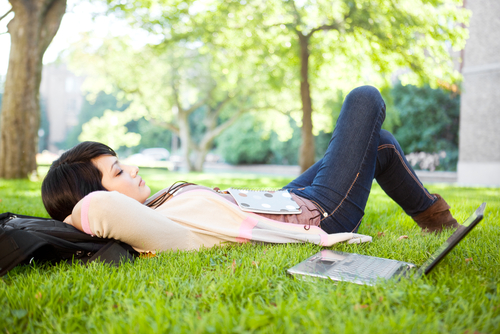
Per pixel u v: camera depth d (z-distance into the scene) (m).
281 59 13.19
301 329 0.94
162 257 1.55
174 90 20.36
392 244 2.01
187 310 1.07
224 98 21.50
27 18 8.80
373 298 1.14
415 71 11.05
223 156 32.47
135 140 25.41
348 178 1.85
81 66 17.80
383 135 2.03
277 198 1.90
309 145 13.19
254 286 1.25
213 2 11.39
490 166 13.64
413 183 2.13
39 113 9.23
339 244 1.85
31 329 0.99
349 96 1.96
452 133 21.38
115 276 1.35
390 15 10.00
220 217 1.76
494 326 0.95
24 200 4.43
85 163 1.61
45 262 1.57
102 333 0.94
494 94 13.58
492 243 1.97
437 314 1.03
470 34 13.96
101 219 1.44
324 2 10.77
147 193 1.75
